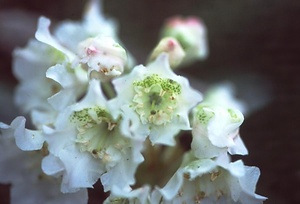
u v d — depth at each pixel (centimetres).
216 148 28
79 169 28
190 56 36
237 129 28
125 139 28
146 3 45
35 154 30
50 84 33
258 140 37
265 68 40
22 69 34
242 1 42
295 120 38
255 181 27
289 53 40
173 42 31
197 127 28
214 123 28
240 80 40
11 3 44
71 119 28
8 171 31
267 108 38
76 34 33
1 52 41
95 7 37
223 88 38
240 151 28
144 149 30
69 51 30
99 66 28
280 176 36
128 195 27
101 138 28
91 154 28
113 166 28
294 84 39
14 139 29
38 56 34
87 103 28
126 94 28
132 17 45
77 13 44
